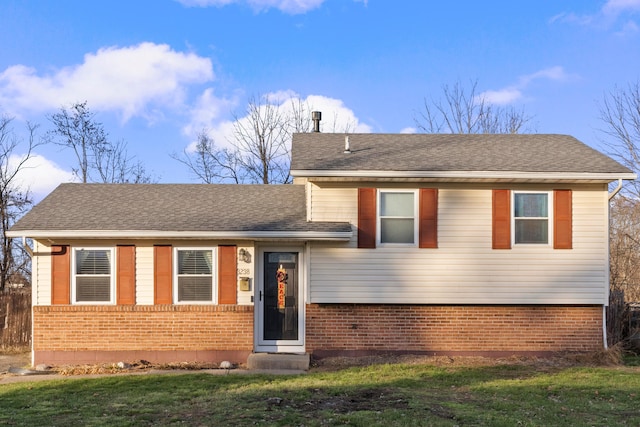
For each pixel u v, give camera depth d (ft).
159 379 35.60
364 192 42.96
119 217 43.60
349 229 41.63
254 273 43.37
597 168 41.60
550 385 33.76
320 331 43.16
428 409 27.63
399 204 43.29
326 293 42.68
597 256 43.06
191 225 42.11
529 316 43.34
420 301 42.73
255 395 30.45
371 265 42.83
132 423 25.11
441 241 42.96
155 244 43.09
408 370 38.17
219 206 46.80
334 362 41.47
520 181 42.47
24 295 51.80
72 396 30.94
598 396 31.19
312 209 43.01
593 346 43.29
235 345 42.80
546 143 49.78
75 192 50.08
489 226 43.04
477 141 50.78
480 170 41.16
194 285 43.21
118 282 42.83
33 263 42.68
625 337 47.67
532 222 43.34
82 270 42.96
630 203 76.13
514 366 39.70
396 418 25.85
